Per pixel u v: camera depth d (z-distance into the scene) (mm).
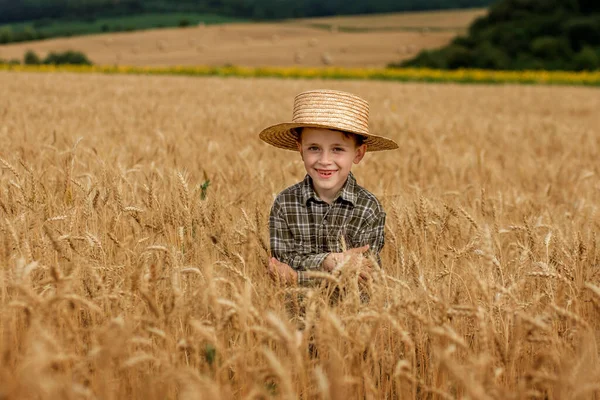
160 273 2826
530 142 10953
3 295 2623
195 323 2158
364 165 6453
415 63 56375
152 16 121625
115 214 3547
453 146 9906
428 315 2695
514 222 4609
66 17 119000
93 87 21766
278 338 2123
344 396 2289
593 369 2430
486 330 2318
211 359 2336
